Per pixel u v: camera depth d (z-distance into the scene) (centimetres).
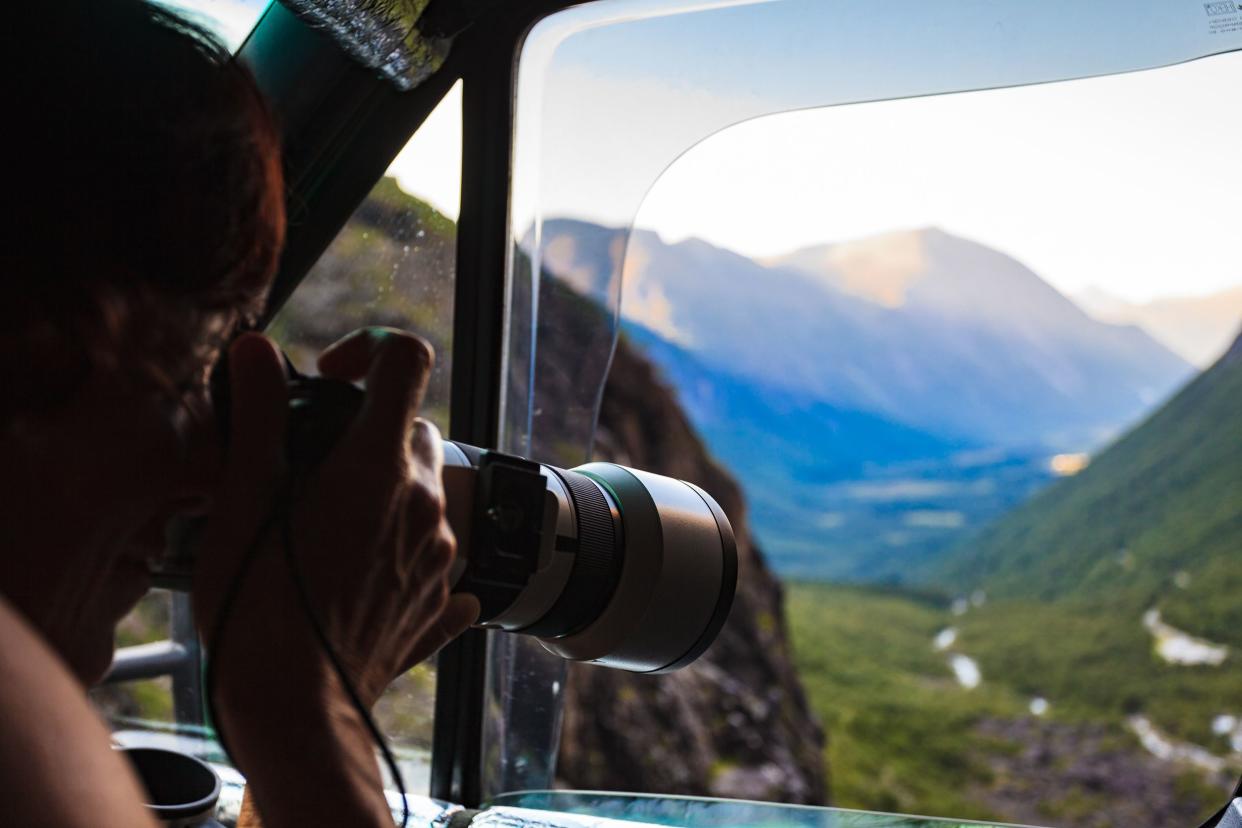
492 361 143
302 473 44
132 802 25
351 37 109
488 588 67
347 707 45
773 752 1039
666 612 84
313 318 138
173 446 40
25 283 36
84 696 27
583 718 758
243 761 43
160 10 41
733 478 1161
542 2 126
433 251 139
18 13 37
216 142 39
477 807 150
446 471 63
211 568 43
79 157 36
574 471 92
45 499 38
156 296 38
